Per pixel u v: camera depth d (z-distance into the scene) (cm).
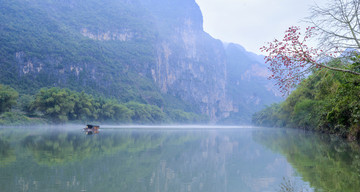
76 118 9756
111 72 18650
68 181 1102
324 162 1590
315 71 1400
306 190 991
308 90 5650
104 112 11300
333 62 1405
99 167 1418
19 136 3531
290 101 6600
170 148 2434
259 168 1473
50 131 5194
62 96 8794
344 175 1224
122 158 1750
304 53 1317
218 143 3064
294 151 2173
